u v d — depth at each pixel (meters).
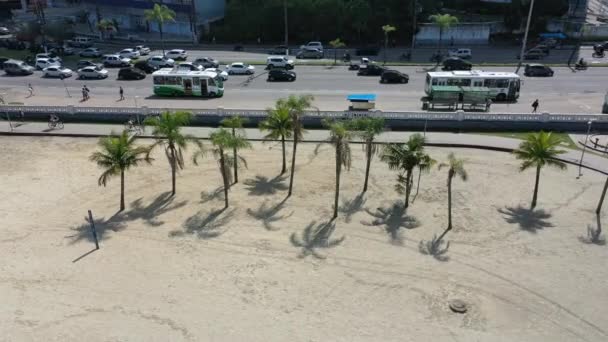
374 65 61.97
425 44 86.19
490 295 20.98
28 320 19.61
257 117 43.19
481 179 32.06
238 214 28.05
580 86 55.25
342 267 23.02
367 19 83.81
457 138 39.06
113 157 27.36
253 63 70.56
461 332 18.89
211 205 29.08
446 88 50.38
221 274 22.50
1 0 106.88
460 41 85.00
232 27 89.94
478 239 25.23
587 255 23.69
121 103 50.69
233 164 30.62
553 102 49.06
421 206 28.75
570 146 37.31
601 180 31.56
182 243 25.09
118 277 22.31
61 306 20.42
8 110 45.62
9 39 84.00
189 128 42.78
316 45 78.62
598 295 20.88
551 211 27.86
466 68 63.88
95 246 24.80
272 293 21.16
